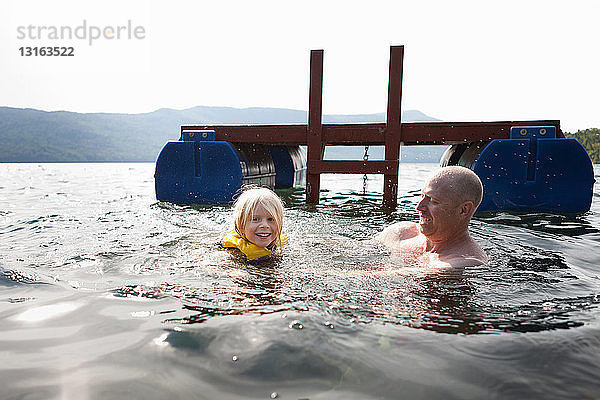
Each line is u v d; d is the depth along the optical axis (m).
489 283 2.37
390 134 6.59
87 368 1.38
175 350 1.50
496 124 6.20
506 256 3.02
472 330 1.71
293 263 2.79
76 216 5.11
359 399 1.21
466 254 2.84
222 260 2.80
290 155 11.12
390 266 2.73
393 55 6.51
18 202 6.88
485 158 5.94
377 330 1.70
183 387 1.26
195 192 7.09
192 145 7.05
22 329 1.71
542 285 2.34
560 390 1.26
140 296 2.11
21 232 3.93
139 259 2.86
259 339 1.58
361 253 3.08
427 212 2.89
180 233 3.83
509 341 1.61
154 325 1.73
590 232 4.15
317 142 6.88
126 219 4.85
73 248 3.21
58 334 1.65
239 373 1.34
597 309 1.97
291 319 1.78
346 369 1.38
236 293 2.15
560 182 5.79
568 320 1.83
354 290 2.22
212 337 1.60
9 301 2.04
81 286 2.28
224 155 6.96
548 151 5.79
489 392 1.25
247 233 2.92
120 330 1.68
